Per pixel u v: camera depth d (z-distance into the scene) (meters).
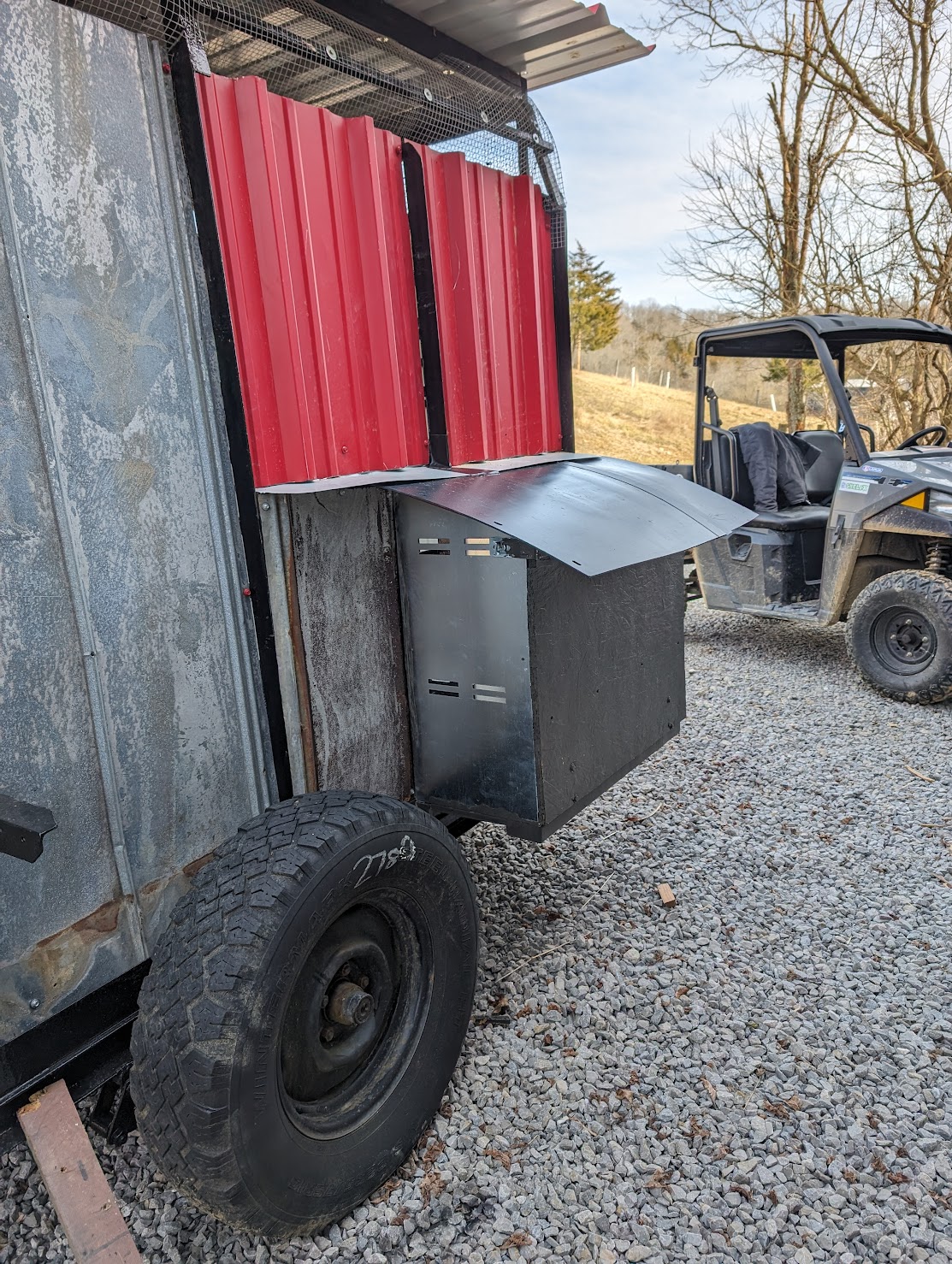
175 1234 1.54
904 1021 2.06
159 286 1.49
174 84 1.51
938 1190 1.59
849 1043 1.99
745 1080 1.88
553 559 1.92
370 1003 1.58
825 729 4.02
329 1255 1.49
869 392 9.53
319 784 1.89
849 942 2.39
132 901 1.51
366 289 2.01
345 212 1.94
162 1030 1.28
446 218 2.23
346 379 1.97
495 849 2.98
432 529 1.98
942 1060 1.92
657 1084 1.87
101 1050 1.46
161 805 1.55
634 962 2.30
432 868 1.63
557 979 2.22
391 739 2.08
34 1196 1.62
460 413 2.33
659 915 2.54
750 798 3.33
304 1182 1.39
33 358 1.29
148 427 1.49
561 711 2.00
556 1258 1.48
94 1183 1.28
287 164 1.77
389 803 1.58
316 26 2.01
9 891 1.31
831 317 4.59
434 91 2.32
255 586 1.69
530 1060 1.95
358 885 1.46
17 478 1.29
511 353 2.54
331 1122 1.50
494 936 2.44
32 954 1.35
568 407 2.83
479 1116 1.79
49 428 1.32
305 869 1.37
